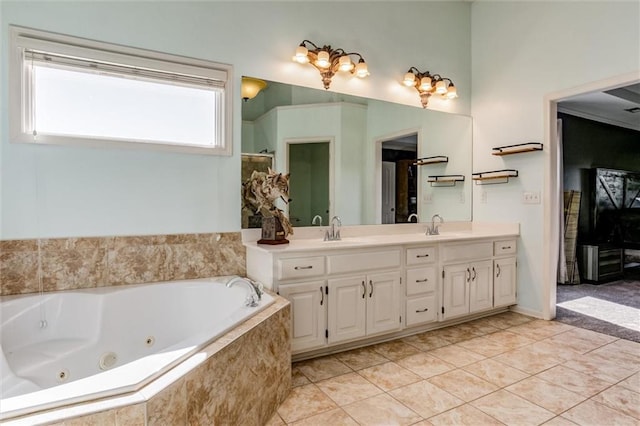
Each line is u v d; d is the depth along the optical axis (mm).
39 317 2002
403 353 2539
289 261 2275
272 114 2795
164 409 1123
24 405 985
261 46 2748
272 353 1812
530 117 3383
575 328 3045
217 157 2596
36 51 2086
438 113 3684
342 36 3109
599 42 2898
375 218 3270
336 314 2445
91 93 2271
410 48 3508
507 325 3133
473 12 3930
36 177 2102
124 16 2299
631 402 1882
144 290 2264
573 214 4801
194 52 2508
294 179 2887
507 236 3389
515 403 1879
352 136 3158
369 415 1781
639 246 5254
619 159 5793
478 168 3855
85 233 2221
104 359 2074
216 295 2348
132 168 2340
